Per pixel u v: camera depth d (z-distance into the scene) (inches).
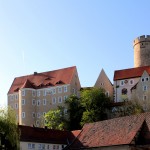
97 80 6619.1
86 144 3144.7
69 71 6776.6
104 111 5871.1
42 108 6761.8
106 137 3061.0
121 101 6190.9
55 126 5935.0
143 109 5738.2
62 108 6215.6
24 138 3777.1
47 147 3917.3
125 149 2812.5
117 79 6368.1
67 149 3272.6
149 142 2726.4
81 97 6122.1
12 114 3144.7
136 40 6894.7
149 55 6752.0
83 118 5698.8
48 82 6830.7
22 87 6830.7
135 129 2881.4
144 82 5920.3
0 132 3048.7
